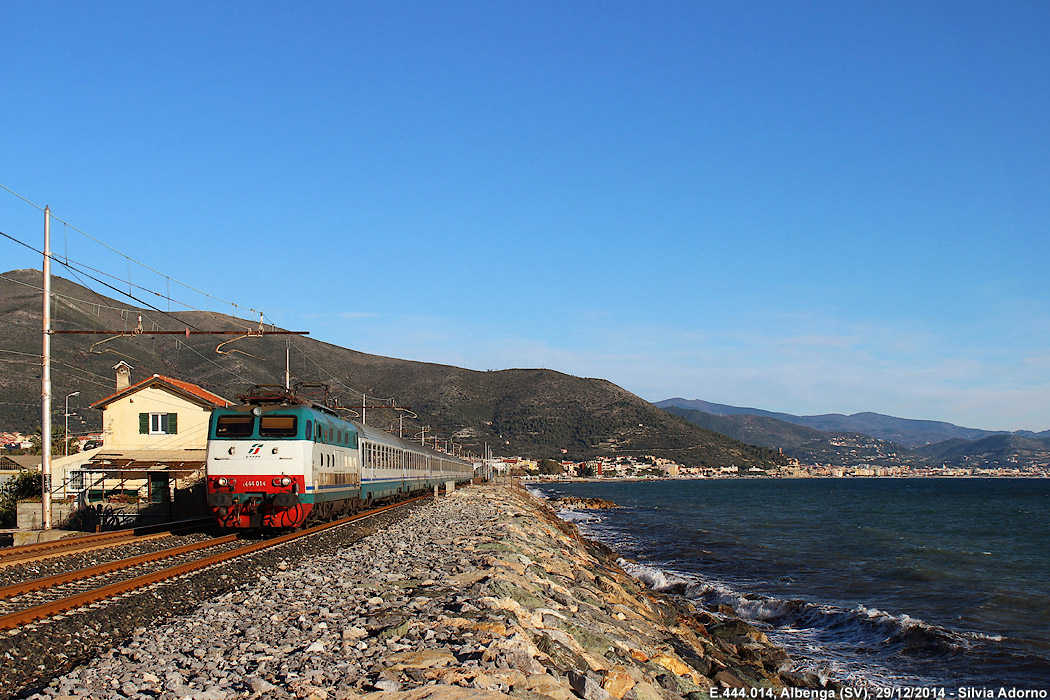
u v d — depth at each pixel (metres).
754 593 28.91
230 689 8.07
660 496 140.75
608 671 11.03
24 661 9.45
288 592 13.89
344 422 30.69
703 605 27.11
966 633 21.44
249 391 26.61
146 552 20.11
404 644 9.98
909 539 50.75
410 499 52.06
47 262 26.02
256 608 12.52
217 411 24.69
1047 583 31.52
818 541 49.50
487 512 40.78
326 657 9.27
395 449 43.91
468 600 13.05
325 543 22.25
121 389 44.88
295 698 7.72
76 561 18.39
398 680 8.27
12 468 50.50
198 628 11.08
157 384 42.12
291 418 24.58
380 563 18.22
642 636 16.52
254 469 24.11
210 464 24.31
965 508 96.12
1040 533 56.91
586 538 51.34
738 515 80.19
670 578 31.95
